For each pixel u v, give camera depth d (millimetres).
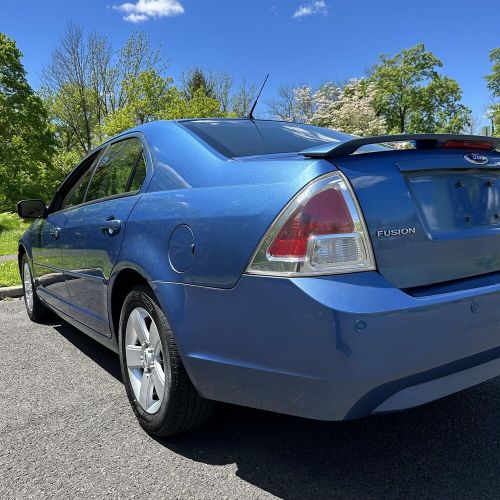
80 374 3672
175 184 2629
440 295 2039
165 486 2271
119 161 3365
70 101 40438
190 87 52750
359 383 1863
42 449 2611
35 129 28031
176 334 2346
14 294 6555
